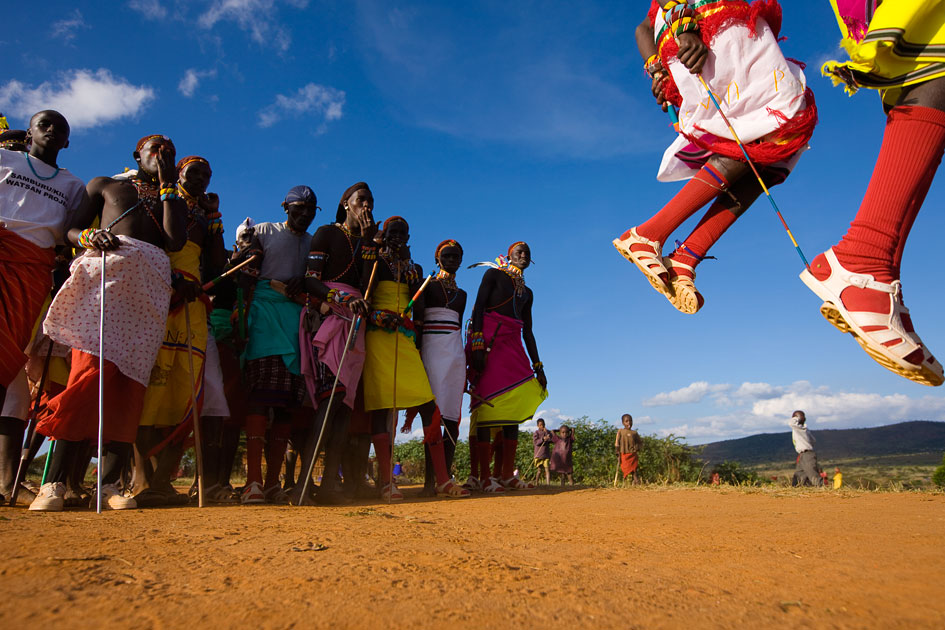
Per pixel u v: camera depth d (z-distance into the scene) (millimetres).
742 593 1445
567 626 1184
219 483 5504
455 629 1158
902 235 2729
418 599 1358
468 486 7590
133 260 4020
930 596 1415
